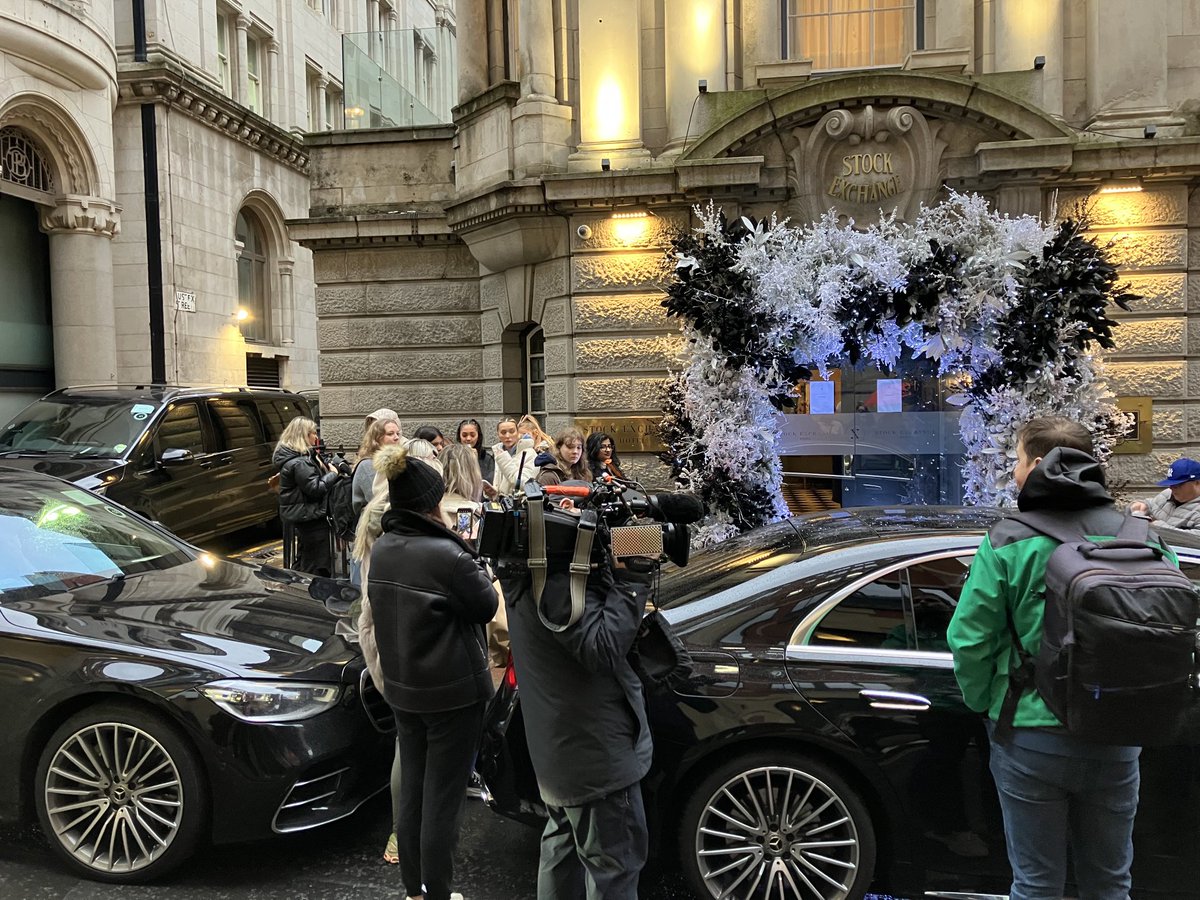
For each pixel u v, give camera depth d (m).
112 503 4.89
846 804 2.91
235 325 20.78
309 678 3.48
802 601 3.13
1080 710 2.06
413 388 10.86
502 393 10.27
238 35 21.36
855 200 8.09
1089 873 2.33
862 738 2.88
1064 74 8.88
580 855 2.39
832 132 8.01
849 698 2.91
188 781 3.24
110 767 3.32
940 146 7.99
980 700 2.37
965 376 6.66
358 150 10.89
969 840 2.84
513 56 10.10
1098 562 2.11
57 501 4.57
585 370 8.95
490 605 2.88
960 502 7.01
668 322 8.76
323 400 11.02
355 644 3.89
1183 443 8.26
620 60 9.17
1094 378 6.70
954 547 3.14
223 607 3.97
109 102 16.70
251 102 22.39
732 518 6.78
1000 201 7.90
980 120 7.89
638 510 2.36
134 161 17.95
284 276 23.36
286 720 3.30
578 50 9.33
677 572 3.72
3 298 15.48
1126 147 7.86
